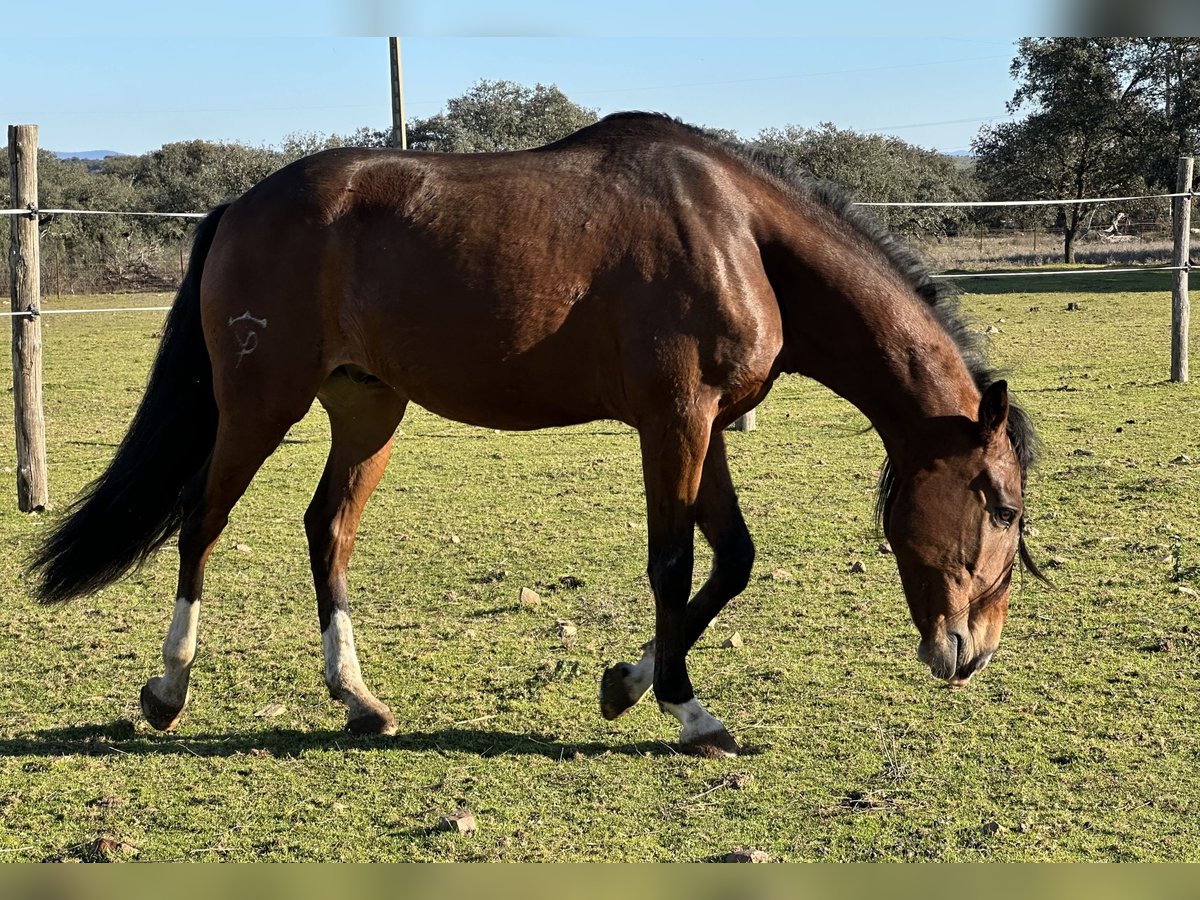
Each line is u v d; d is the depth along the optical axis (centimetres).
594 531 730
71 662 508
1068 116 3972
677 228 399
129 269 3347
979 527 398
